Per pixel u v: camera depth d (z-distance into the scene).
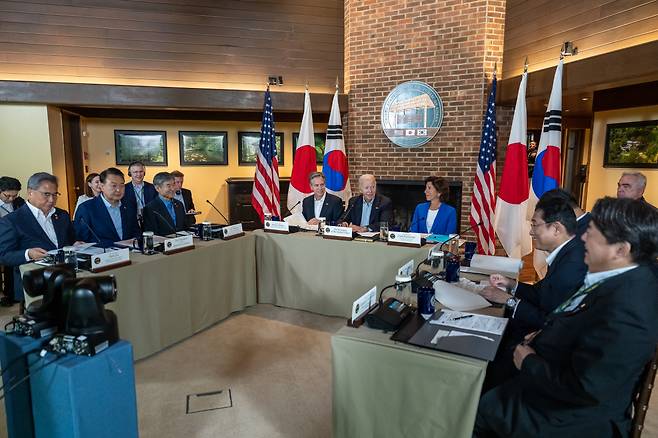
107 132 6.40
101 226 3.23
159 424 2.13
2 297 3.95
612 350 1.11
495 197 4.86
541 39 4.68
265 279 3.76
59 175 5.52
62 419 1.40
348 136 5.62
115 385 1.48
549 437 1.29
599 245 1.20
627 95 4.75
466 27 4.75
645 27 3.56
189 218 4.60
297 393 2.42
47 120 5.22
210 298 3.28
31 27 5.15
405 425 1.49
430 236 3.34
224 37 5.72
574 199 2.38
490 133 4.32
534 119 6.87
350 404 1.58
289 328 3.29
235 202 6.61
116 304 2.51
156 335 2.83
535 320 1.74
